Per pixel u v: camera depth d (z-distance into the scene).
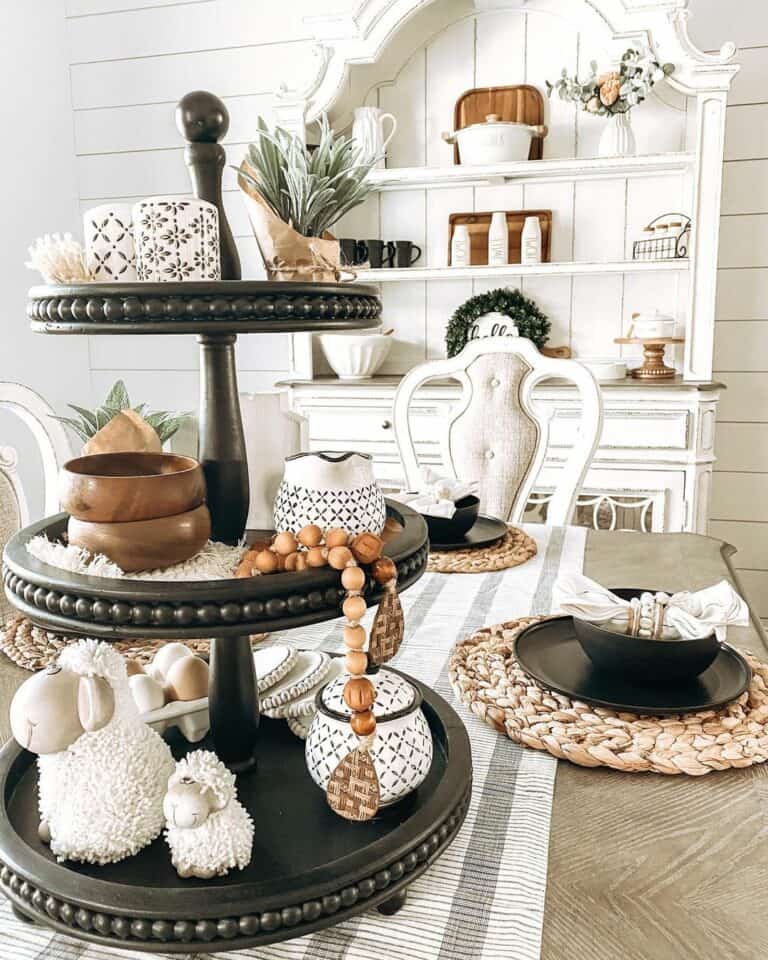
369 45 2.50
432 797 0.61
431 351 2.92
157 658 0.79
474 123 2.71
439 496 1.37
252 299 0.53
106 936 0.51
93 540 0.57
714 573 1.27
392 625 0.61
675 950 0.51
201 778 0.55
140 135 3.04
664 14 2.29
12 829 0.59
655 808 0.66
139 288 0.52
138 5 2.95
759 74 2.50
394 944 0.52
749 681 0.80
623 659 0.80
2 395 1.53
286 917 0.51
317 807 0.64
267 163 0.69
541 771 0.71
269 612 0.53
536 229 2.61
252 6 2.86
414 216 2.87
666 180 2.63
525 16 2.65
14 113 2.76
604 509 2.50
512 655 0.91
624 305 2.73
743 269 2.60
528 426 1.82
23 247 2.82
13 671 0.90
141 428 0.69
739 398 2.67
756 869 0.59
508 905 0.55
